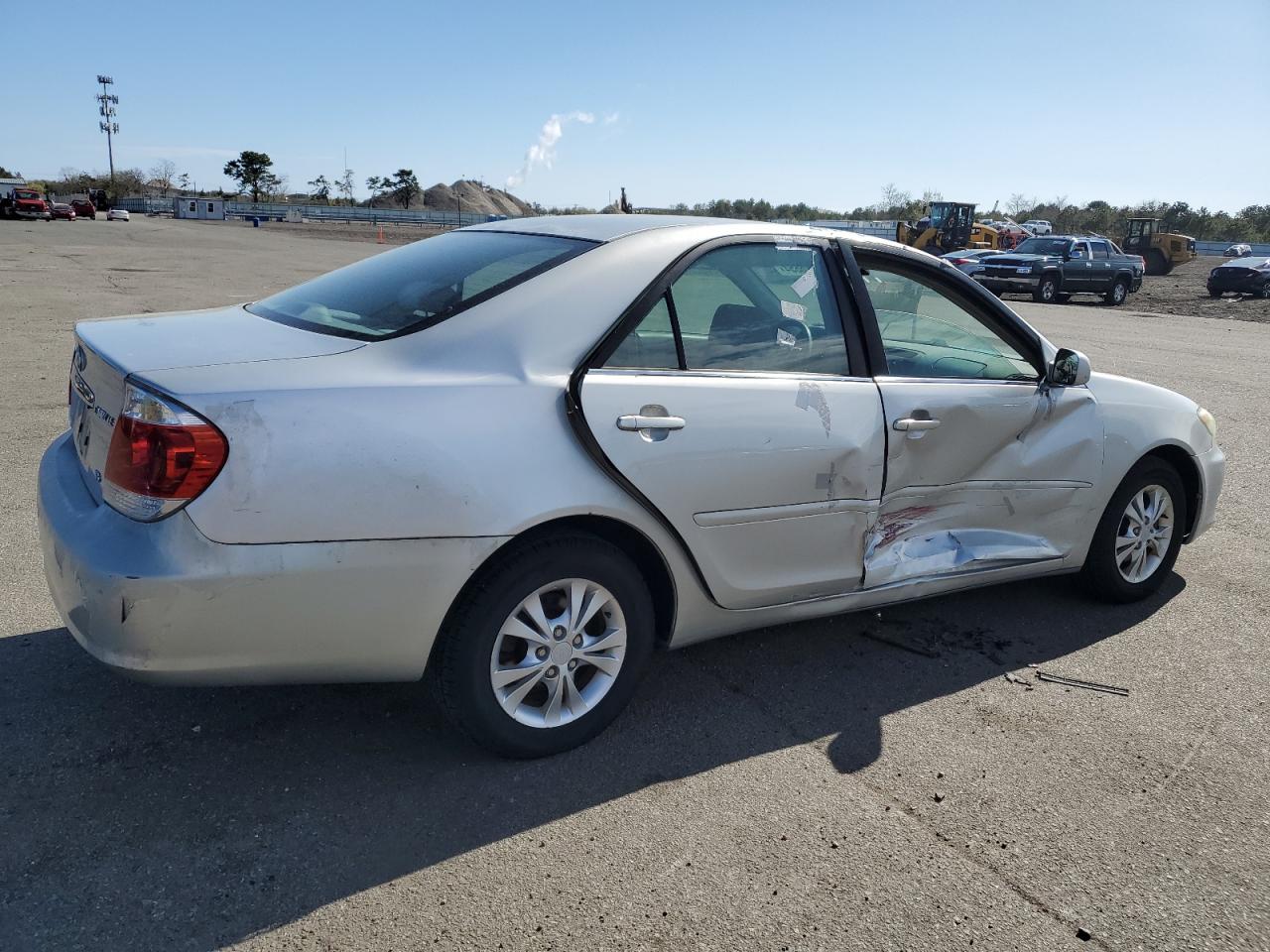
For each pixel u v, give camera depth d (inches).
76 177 4480.8
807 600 134.9
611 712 121.1
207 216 3191.4
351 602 99.8
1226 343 652.1
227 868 95.3
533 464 106.6
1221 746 128.1
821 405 128.7
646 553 121.3
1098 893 98.3
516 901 92.9
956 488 146.4
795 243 134.9
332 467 97.2
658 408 114.7
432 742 119.7
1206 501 182.2
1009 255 1063.6
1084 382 154.9
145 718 121.6
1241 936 93.1
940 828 107.7
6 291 589.3
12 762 110.7
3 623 145.1
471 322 111.1
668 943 88.5
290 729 121.1
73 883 92.0
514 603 109.0
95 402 107.4
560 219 138.2
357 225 3176.7
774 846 103.1
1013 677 145.6
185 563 92.9
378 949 86.1
